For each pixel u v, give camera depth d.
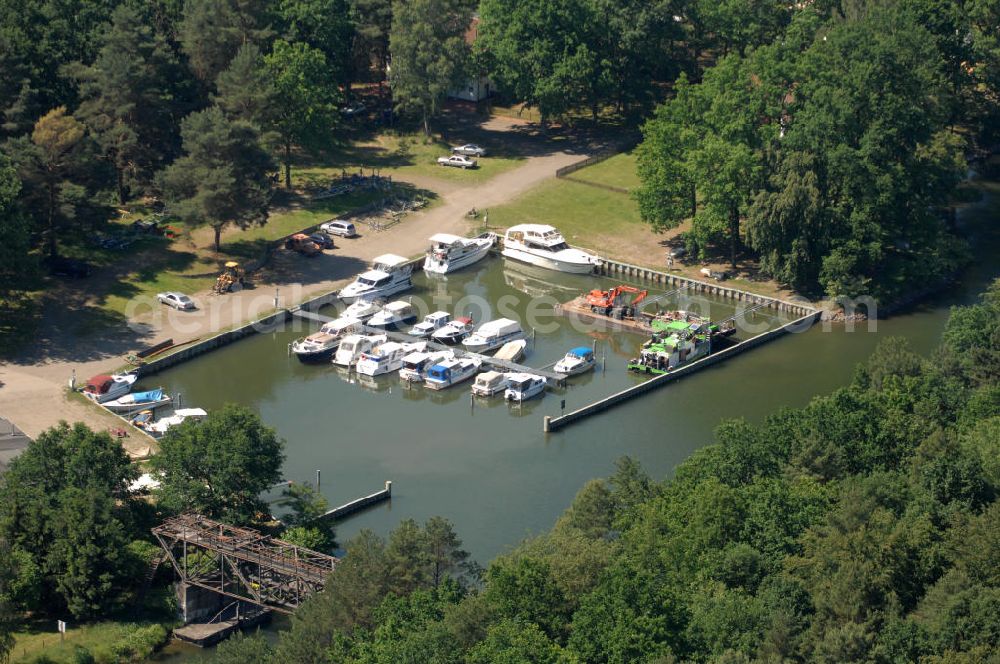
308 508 155.50
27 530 144.25
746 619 121.44
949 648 119.38
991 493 145.25
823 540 132.12
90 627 142.38
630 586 121.06
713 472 152.00
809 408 162.12
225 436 153.62
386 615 125.94
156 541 152.88
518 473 177.75
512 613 124.56
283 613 148.88
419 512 167.75
